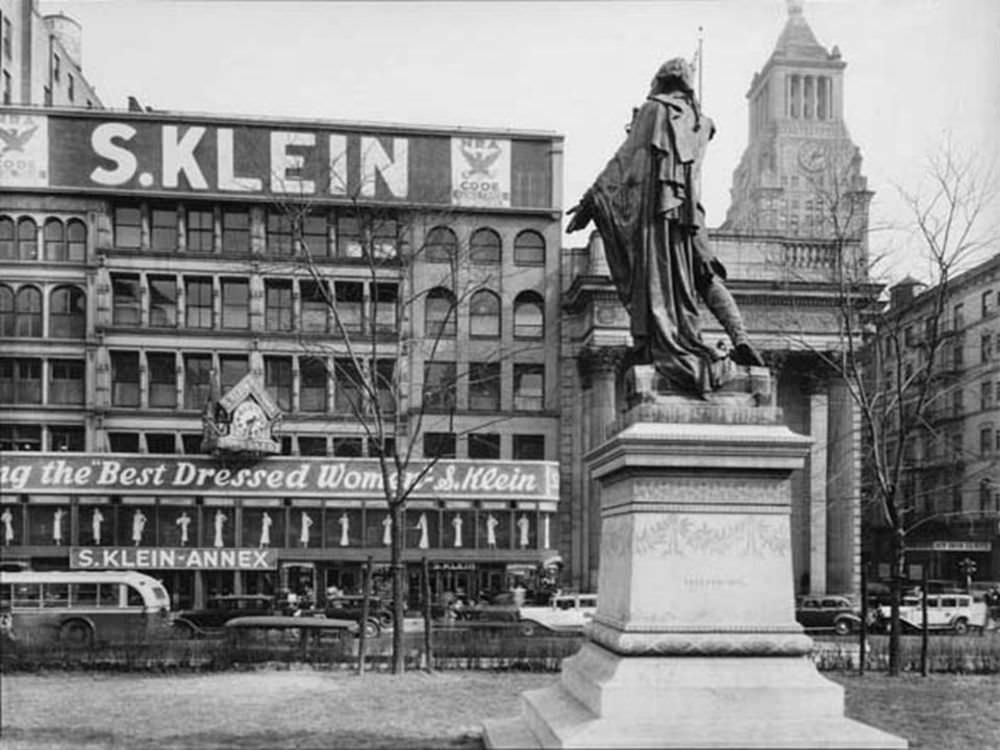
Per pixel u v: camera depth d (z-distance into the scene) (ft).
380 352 151.64
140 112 152.05
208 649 78.13
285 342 154.40
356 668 74.49
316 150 148.56
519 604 126.72
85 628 98.89
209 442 141.08
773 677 31.96
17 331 155.33
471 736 43.98
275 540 140.97
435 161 152.35
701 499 33.42
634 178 36.83
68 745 44.98
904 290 112.98
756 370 35.29
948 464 135.33
